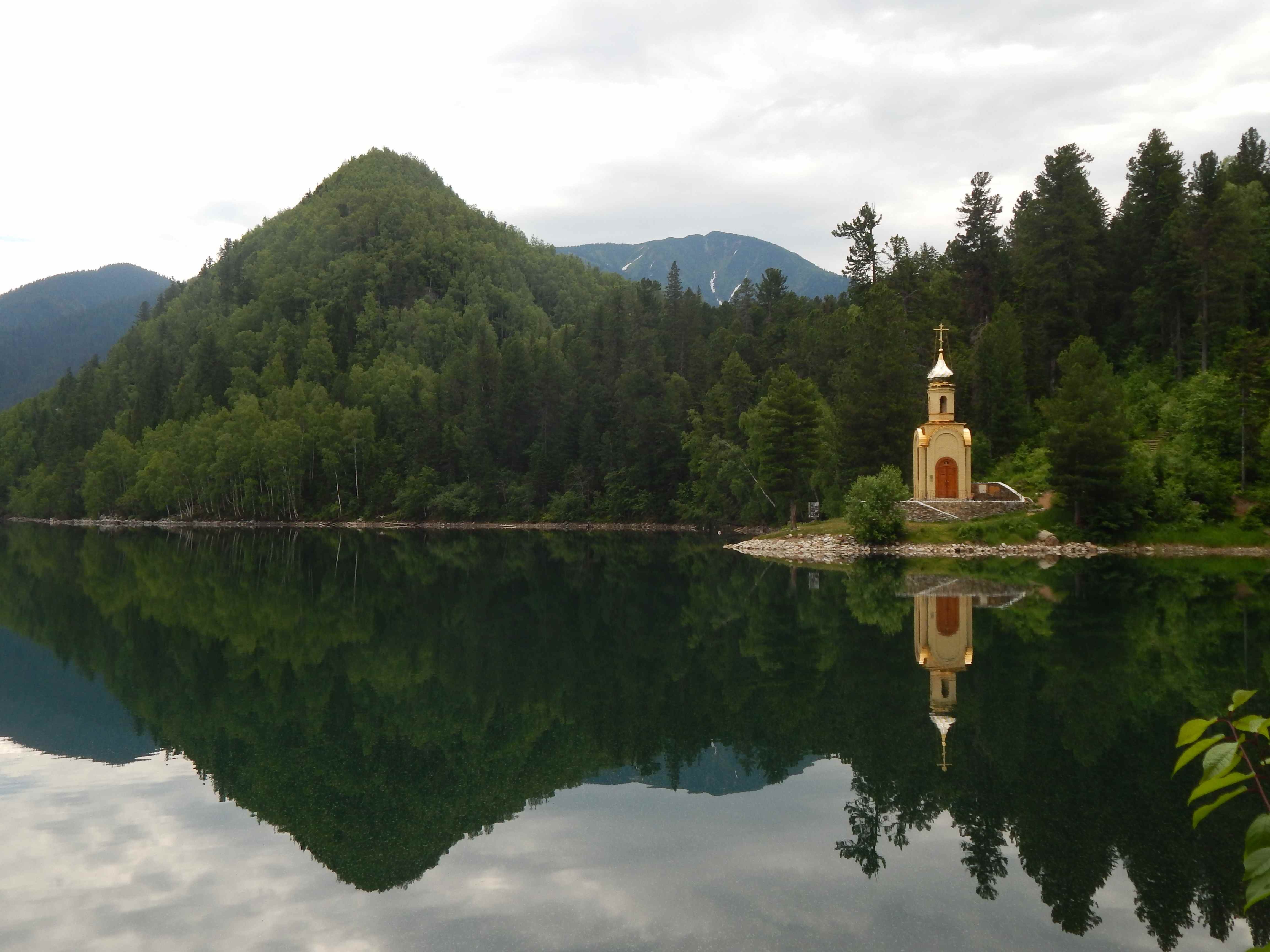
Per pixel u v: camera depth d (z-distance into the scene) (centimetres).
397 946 1386
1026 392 9125
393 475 13738
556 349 14750
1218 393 7381
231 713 2859
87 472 14988
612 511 12138
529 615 4666
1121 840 1767
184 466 14000
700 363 12606
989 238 10444
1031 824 1856
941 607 4450
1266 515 6912
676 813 1972
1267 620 3919
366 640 4034
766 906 1519
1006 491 7625
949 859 1700
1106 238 10594
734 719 2692
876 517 7062
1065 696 2773
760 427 8988
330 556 8331
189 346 19700
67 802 2080
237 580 6334
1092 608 4297
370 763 2353
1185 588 4944
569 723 2700
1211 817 1870
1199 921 1448
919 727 2511
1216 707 2602
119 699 3031
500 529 12406
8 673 3425
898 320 8919
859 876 1631
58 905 1542
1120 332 10231
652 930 1433
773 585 5525
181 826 1925
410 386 14738
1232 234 8675
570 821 1947
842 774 2186
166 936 1429
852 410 8538
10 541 10506
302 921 1480
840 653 3475
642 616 4578
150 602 5294
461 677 3316
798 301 14675
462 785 2178
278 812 2020
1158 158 10281
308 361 17288
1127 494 7069
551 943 1394
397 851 1781
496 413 13388
